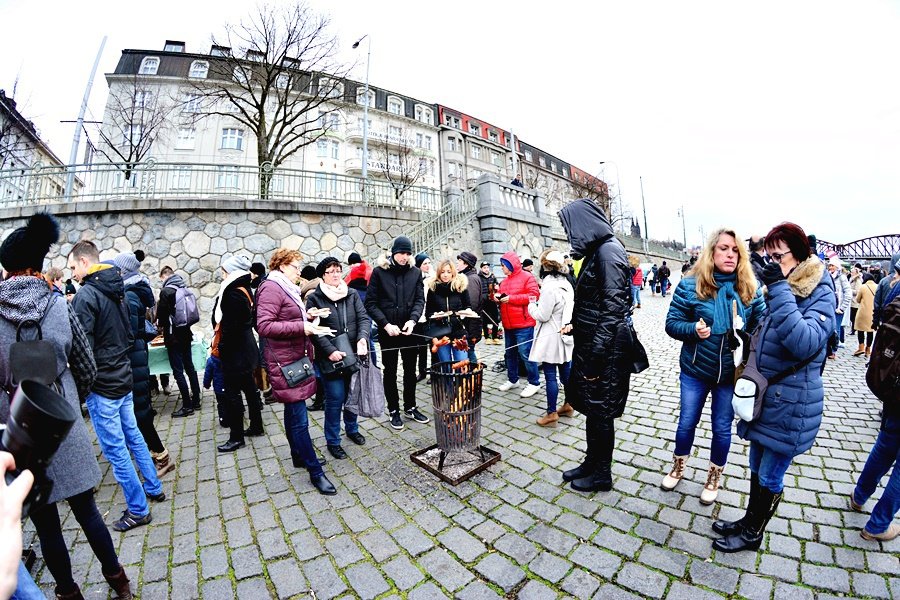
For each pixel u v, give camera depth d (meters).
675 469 3.11
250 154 28.73
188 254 9.34
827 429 4.24
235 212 9.73
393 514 2.92
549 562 2.38
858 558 2.32
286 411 3.23
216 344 4.59
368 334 3.91
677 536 2.56
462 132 44.59
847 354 8.09
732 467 3.44
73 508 2.08
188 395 5.21
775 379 2.27
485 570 2.34
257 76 17.23
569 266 4.57
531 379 5.54
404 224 11.93
